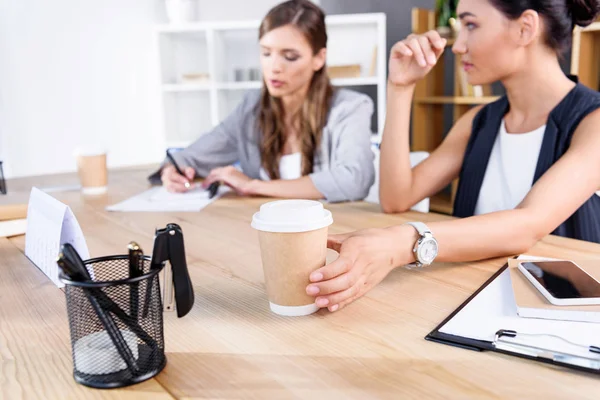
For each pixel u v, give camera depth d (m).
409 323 0.62
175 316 0.66
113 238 1.03
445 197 3.39
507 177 1.30
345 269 0.65
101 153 1.52
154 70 3.96
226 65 3.99
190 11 3.76
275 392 0.48
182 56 3.92
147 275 0.50
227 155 1.94
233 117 1.94
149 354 0.51
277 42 1.73
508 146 1.31
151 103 3.98
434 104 3.42
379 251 0.72
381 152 1.26
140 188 1.61
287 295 0.65
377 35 3.63
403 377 0.50
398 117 1.22
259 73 3.73
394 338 0.58
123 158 3.90
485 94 3.04
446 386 0.48
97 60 3.70
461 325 0.59
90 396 0.48
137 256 0.51
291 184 1.47
